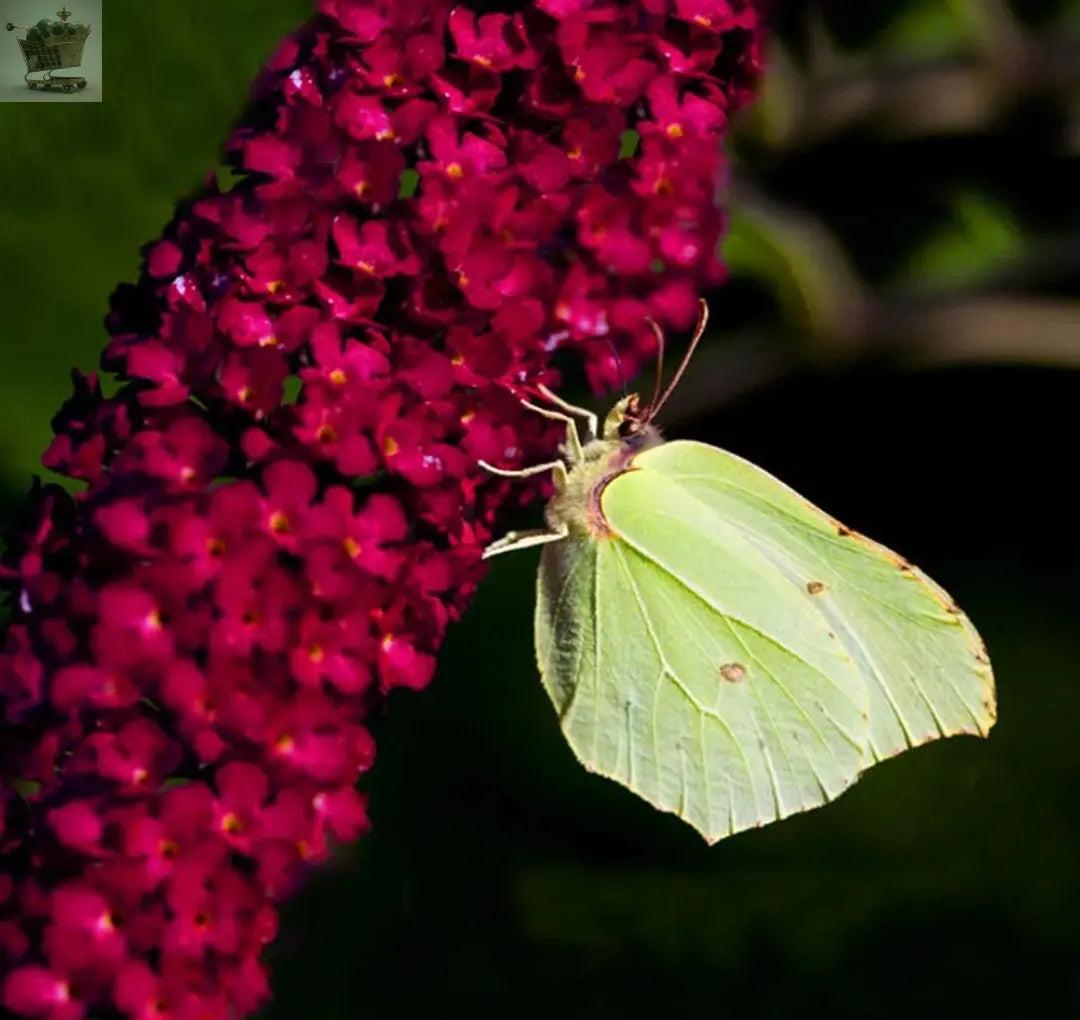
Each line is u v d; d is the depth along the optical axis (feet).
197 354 1.08
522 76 1.11
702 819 1.18
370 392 1.09
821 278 1.33
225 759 1.07
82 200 1.31
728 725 1.18
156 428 1.08
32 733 1.07
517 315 1.10
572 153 1.12
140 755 1.07
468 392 1.11
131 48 1.31
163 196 1.31
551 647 1.17
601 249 1.13
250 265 1.09
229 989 1.07
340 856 1.30
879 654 1.17
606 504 1.16
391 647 1.10
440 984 1.34
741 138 1.30
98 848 1.07
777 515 1.18
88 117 1.31
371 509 1.09
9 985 1.06
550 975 1.34
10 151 1.31
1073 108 1.32
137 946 1.07
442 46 1.11
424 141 1.11
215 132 1.31
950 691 1.16
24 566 1.08
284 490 1.08
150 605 1.07
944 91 1.32
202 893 1.07
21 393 1.29
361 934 1.34
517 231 1.11
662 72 1.13
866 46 1.33
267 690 1.08
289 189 1.09
